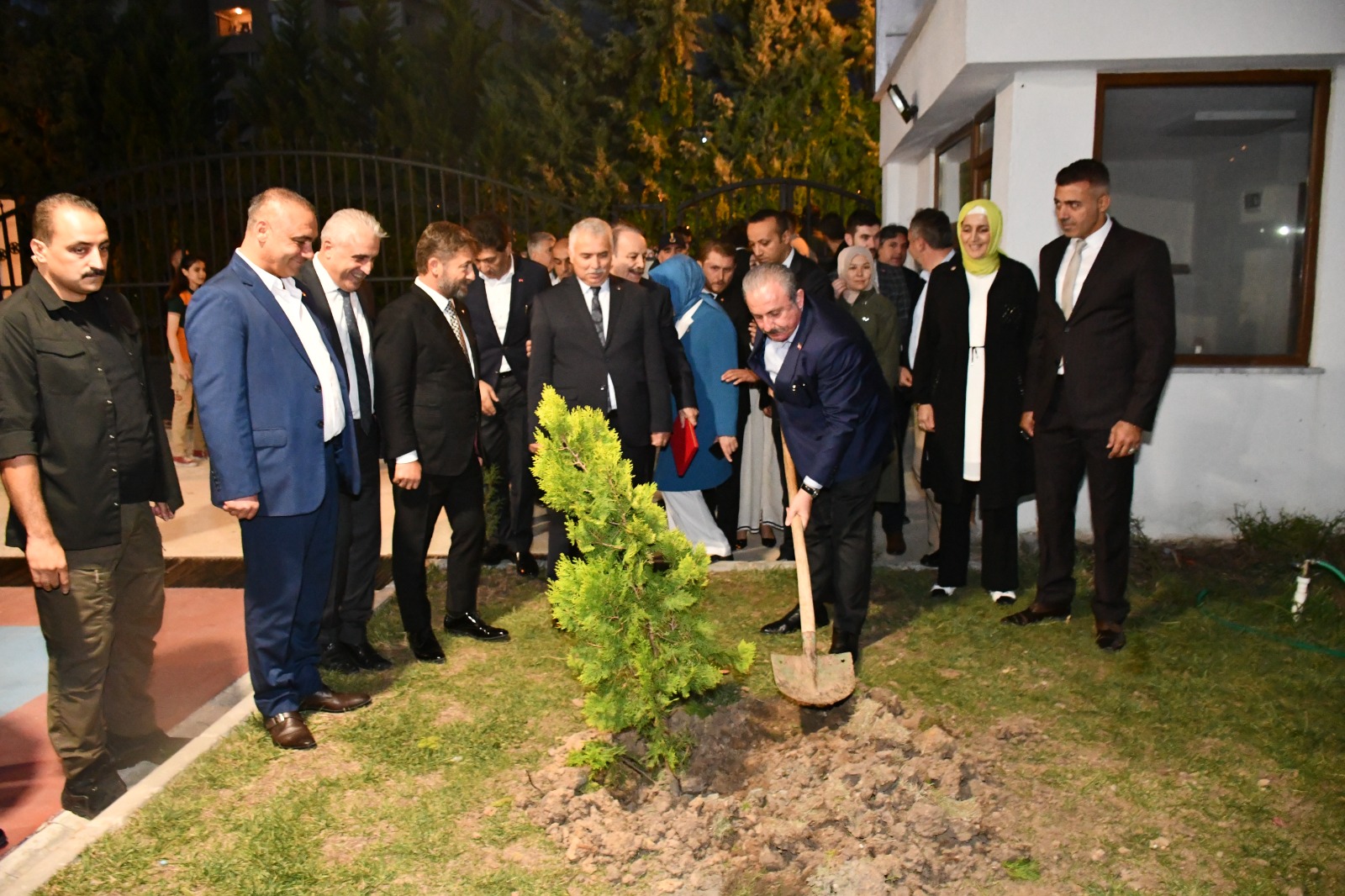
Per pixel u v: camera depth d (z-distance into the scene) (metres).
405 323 4.18
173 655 4.81
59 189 13.13
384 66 16.41
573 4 17.48
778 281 3.96
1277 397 6.16
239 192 9.98
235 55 22.44
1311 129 6.13
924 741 3.47
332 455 3.89
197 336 3.43
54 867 3.01
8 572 6.13
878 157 15.25
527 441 5.73
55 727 3.36
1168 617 4.95
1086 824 3.18
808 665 3.76
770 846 3.00
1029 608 4.96
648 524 3.31
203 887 2.93
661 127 16.48
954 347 4.99
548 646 4.67
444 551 6.29
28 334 3.12
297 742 3.71
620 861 3.01
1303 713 3.90
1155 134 6.27
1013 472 4.95
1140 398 4.29
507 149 16.09
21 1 19.86
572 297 4.78
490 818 3.27
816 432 4.34
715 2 17.38
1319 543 5.91
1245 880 2.90
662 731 3.41
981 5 5.88
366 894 2.90
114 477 3.30
